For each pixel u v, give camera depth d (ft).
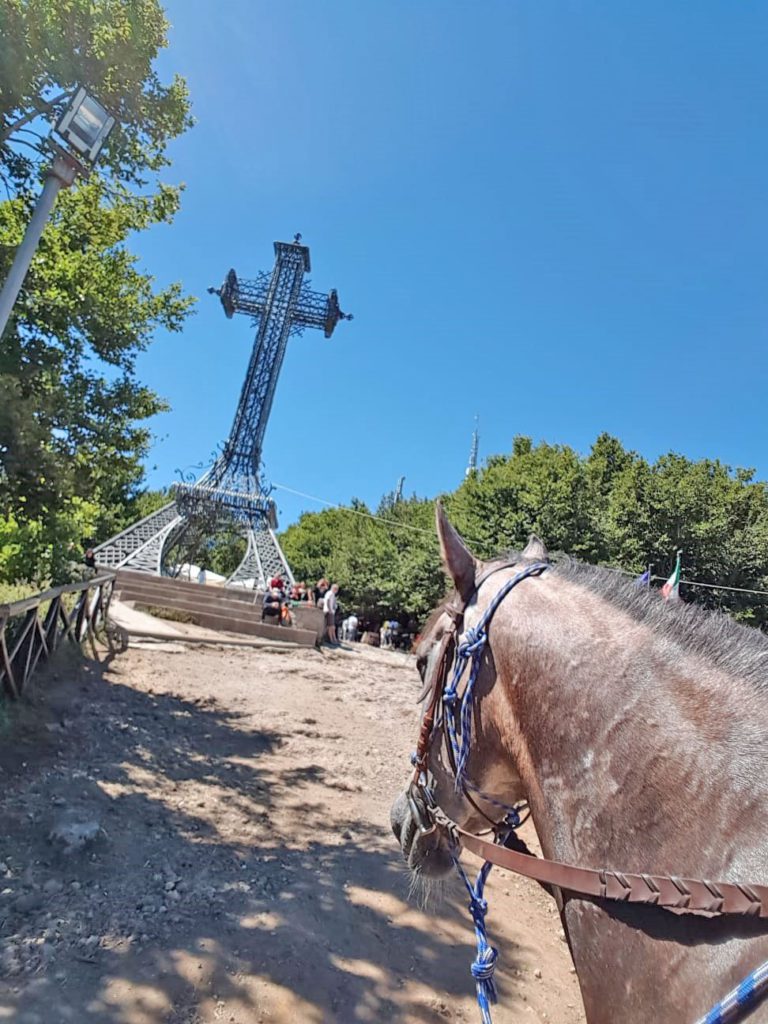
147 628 44.52
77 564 40.19
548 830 4.75
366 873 14.74
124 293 29.94
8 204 24.81
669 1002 3.76
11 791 15.43
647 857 4.15
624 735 4.49
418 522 116.98
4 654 20.63
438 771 5.89
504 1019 10.66
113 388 27.63
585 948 4.32
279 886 13.44
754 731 4.14
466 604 5.82
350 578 115.44
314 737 26.20
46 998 9.11
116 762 19.01
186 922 11.51
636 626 4.93
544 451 89.35
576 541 73.77
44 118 20.76
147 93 22.21
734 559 74.84
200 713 26.58
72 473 24.53
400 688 41.50
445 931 13.06
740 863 3.77
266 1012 9.65
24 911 11.09
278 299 104.27
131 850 13.91
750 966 3.48
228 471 93.61
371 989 10.70
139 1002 9.37
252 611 62.80
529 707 4.99
